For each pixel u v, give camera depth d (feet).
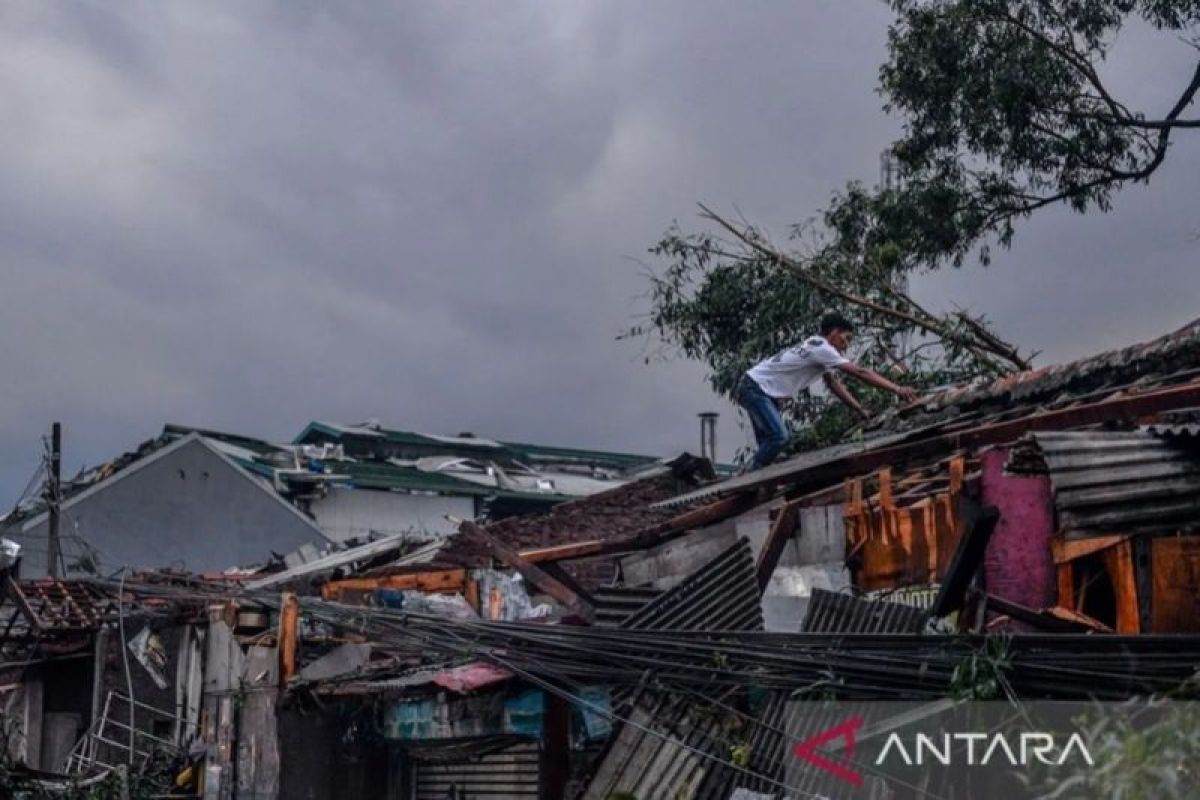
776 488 31.60
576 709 32.14
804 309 54.90
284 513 97.04
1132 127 56.08
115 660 63.16
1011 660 18.60
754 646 21.91
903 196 57.31
